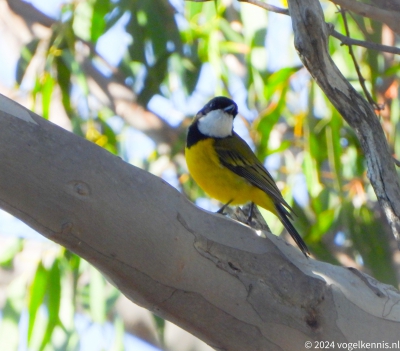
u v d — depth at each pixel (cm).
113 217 559
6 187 538
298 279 622
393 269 1176
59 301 1128
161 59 1268
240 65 1479
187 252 586
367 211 1201
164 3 1255
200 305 602
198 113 1008
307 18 704
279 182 1311
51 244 1159
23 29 1556
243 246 615
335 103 717
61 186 545
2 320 1181
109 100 1499
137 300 605
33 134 545
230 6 1426
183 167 1426
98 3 1273
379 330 630
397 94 1169
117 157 575
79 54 1493
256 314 609
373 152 703
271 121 1222
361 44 743
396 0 755
